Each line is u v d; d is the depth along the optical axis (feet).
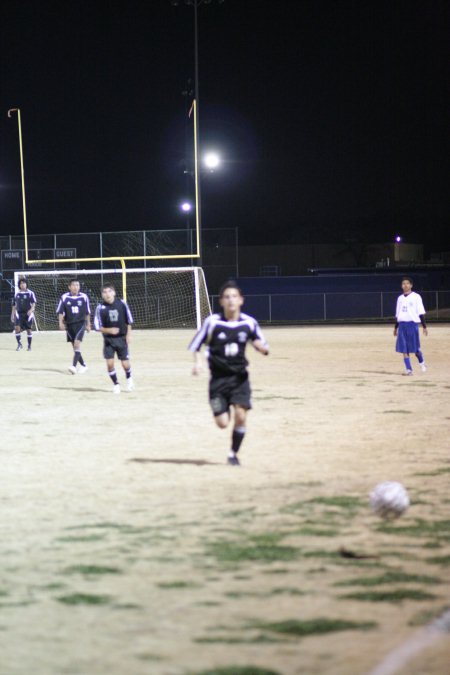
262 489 36.09
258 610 21.61
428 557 26.08
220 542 28.12
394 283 236.22
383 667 17.80
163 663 18.34
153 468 40.93
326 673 17.61
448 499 33.88
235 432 41.27
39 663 18.47
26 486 37.14
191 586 23.65
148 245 194.90
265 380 81.97
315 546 27.45
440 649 18.71
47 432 52.44
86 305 91.04
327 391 72.38
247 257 323.78
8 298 204.03
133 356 114.01
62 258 200.03
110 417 58.65
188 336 164.86
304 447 46.26
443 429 51.96
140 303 209.87
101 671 17.95
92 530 29.86
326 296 226.79
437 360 103.40
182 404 65.10
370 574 24.45
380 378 83.05
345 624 20.47
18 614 21.61
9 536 29.14
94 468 41.06
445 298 236.22
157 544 27.99
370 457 43.14
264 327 198.59
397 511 28.86
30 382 82.53
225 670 17.87
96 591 23.35
